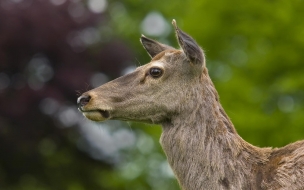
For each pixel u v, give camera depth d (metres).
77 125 22.00
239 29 18.45
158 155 22.08
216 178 8.55
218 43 19.09
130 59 23.77
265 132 17.03
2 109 21.34
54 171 22.22
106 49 23.31
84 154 22.69
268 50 18.03
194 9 18.91
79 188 21.83
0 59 21.94
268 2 18.12
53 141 22.20
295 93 18.00
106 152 22.94
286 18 17.72
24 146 21.66
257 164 8.58
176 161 8.80
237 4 18.23
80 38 23.34
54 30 22.47
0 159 21.73
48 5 23.03
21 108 21.36
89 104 8.92
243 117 16.80
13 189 21.94
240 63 19.23
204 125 8.73
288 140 16.81
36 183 22.03
